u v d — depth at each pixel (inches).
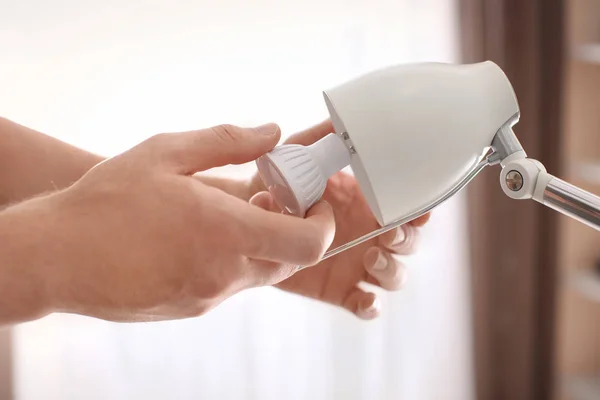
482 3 66.1
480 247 69.2
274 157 18.1
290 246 16.2
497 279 70.0
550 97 66.7
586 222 17.2
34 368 63.2
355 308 26.1
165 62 63.6
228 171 60.9
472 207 68.9
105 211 15.8
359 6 66.4
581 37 69.8
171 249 15.7
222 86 64.9
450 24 67.4
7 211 16.3
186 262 15.8
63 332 63.6
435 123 17.2
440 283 71.0
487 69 18.5
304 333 68.8
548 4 65.9
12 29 60.3
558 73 66.3
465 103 17.6
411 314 70.6
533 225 69.3
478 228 68.9
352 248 25.9
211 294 16.1
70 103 62.2
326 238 17.0
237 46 64.9
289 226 16.2
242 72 65.2
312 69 66.2
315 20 65.9
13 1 59.9
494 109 18.2
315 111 66.4
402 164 17.0
